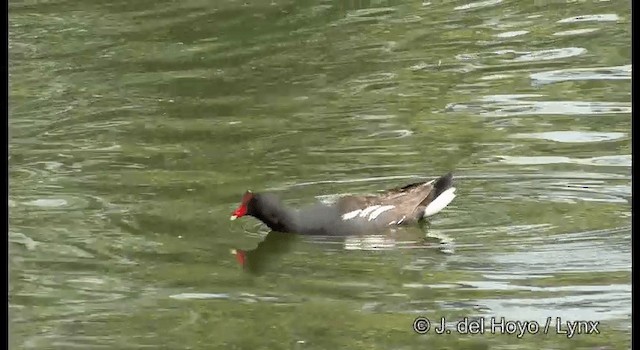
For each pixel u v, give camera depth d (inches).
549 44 839.1
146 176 646.5
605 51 813.2
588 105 716.0
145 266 542.3
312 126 711.7
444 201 580.4
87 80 821.2
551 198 591.5
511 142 666.2
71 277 534.0
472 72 791.1
